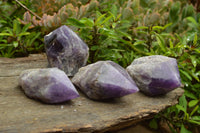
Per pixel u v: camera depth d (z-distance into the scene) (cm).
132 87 66
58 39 71
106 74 66
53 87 64
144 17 87
